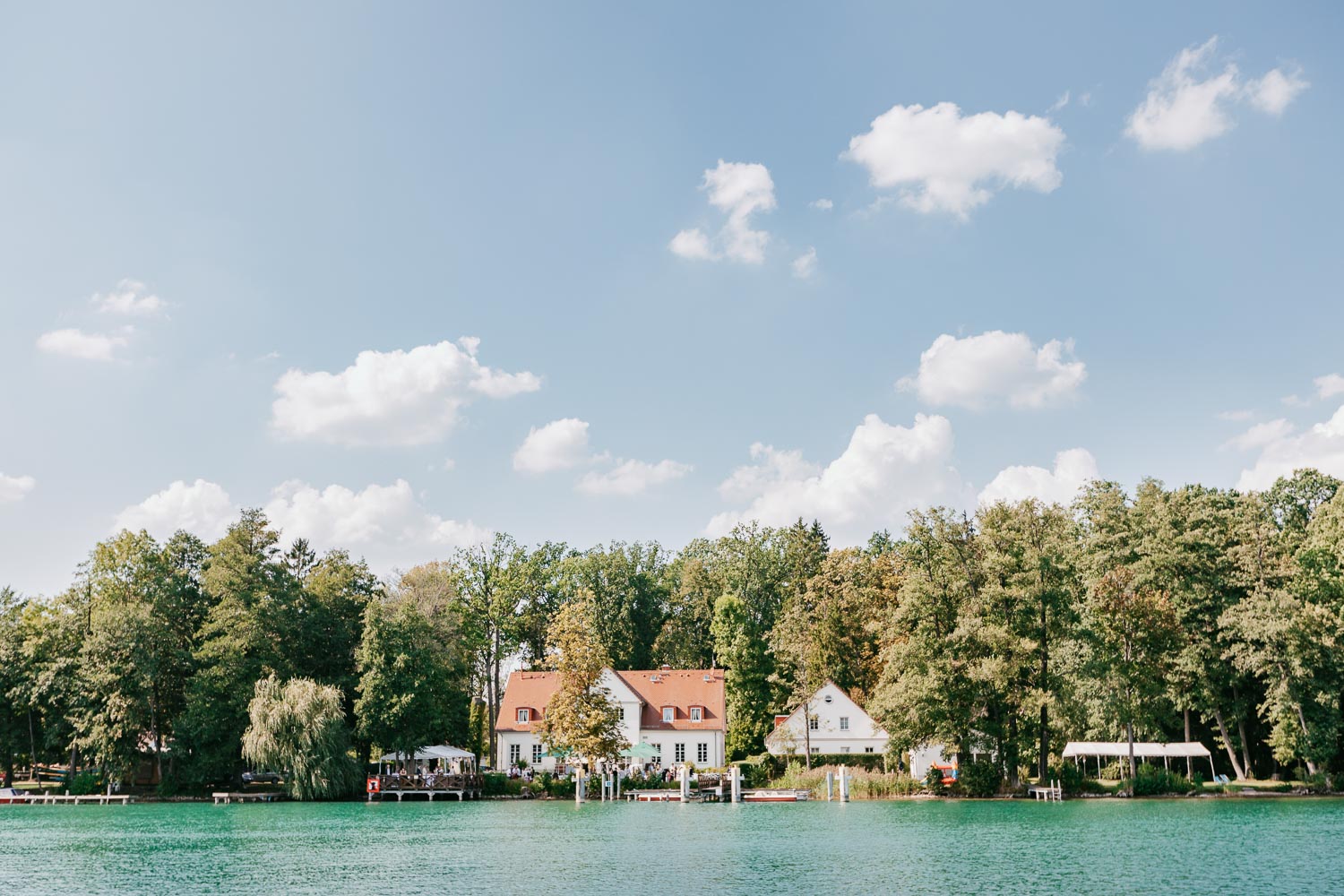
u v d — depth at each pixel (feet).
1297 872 111.55
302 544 308.81
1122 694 218.79
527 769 310.04
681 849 139.95
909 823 177.88
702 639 402.72
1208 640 232.53
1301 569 233.96
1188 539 241.96
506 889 105.19
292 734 239.71
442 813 217.56
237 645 252.42
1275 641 218.79
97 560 269.64
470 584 343.46
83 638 259.80
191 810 227.20
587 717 258.37
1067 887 103.50
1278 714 220.02
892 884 106.32
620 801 256.93
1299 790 228.63
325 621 281.33
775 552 407.23
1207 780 260.62
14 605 275.80
